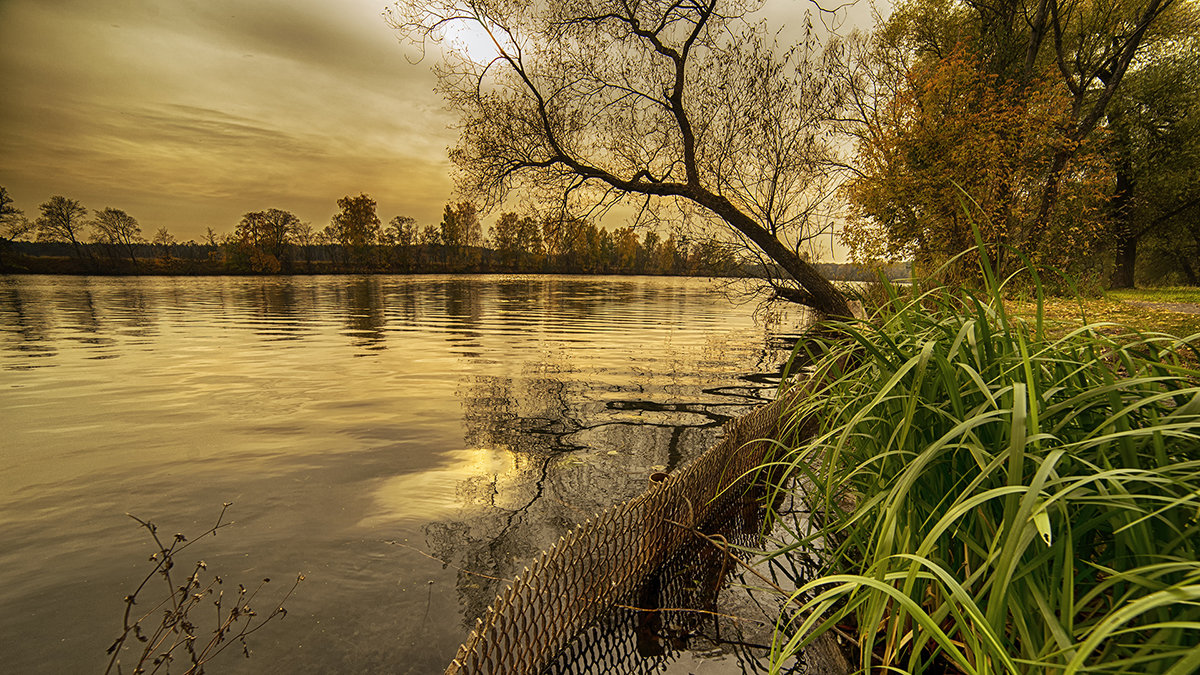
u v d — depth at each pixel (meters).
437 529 4.64
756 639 3.04
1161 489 1.56
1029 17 18.98
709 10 15.32
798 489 5.17
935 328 2.51
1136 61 25.31
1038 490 1.41
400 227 112.00
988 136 13.70
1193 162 25.06
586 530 2.90
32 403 9.23
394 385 10.70
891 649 2.37
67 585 3.79
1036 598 1.57
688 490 4.01
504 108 16.67
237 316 25.28
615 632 3.13
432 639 3.16
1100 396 1.98
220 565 4.05
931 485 2.33
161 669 2.88
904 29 22.73
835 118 17.02
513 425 8.00
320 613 3.42
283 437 7.36
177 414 8.54
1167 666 1.44
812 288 16.19
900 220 15.59
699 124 16.61
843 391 3.02
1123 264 29.59
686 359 13.92
